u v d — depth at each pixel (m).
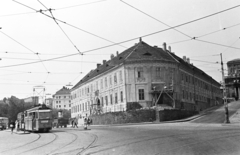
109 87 64.12
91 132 29.70
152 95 54.81
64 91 169.00
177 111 49.25
